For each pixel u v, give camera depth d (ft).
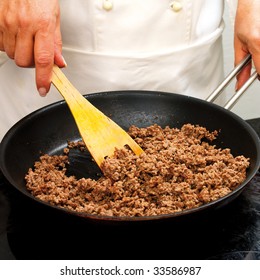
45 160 2.98
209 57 3.38
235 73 3.08
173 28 3.19
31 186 2.78
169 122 3.17
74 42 3.21
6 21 2.74
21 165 2.91
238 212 2.70
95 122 2.89
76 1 3.11
